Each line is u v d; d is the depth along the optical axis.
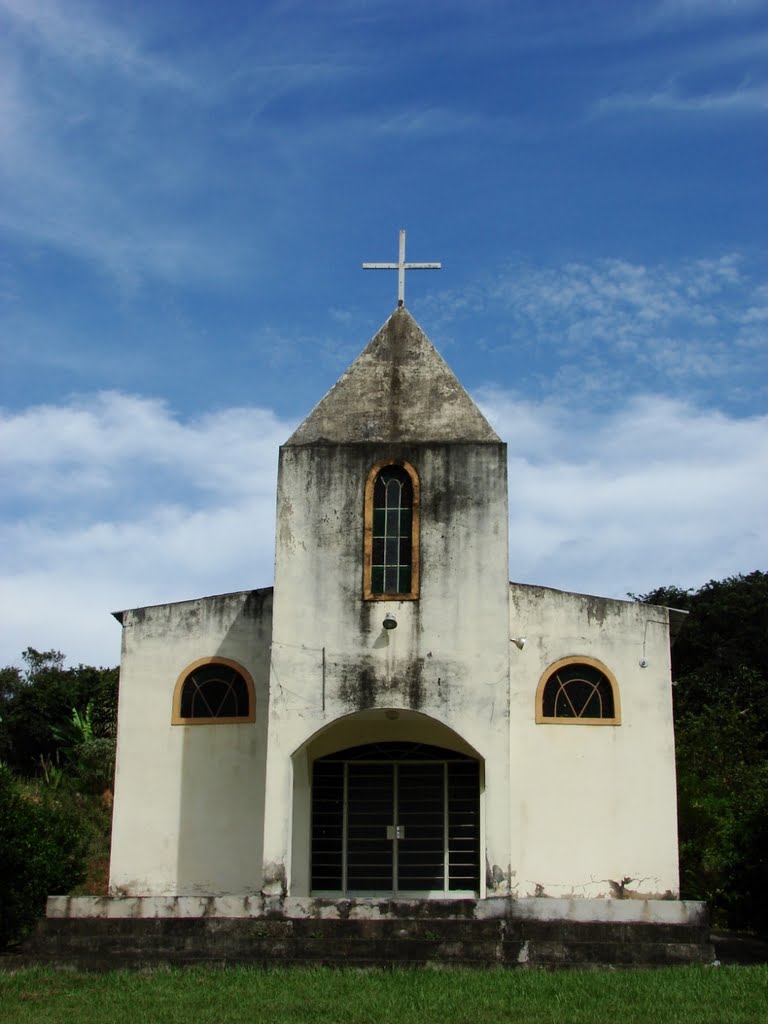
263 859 17.62
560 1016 12.80
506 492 18.80
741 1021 12.45
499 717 17.95
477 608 18.39
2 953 18.89
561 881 19.30
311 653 18.41
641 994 13.85
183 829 20.03
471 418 19.67
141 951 16.67
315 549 18.80
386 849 19.80
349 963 16.19
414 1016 12.91
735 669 44.25
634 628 20.47
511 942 16.38
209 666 20.69
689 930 16.61
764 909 21.69
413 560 18.62
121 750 20.48
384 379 20.14
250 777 20.03
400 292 21.02
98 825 33.59
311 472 19.11
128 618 21.14
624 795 19.73
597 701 20.16
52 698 45.59
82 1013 13.37
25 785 37.41
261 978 15.24
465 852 19.67
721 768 31.31
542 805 19.56
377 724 19.97
